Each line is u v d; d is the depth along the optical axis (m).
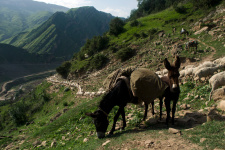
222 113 6.10
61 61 183.75
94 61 41.44
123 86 6.21
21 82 121.19
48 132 12.73
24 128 22.30
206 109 6.91
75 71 44.59
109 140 5.55
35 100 40.69
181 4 47.44
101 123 6.07
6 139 15.54
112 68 34.44
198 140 4.24
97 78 32.72
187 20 38.69
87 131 8.63
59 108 26.39
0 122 34.94
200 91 9.18
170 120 6.60
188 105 8.03
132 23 52.91
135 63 29.98
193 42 21.91
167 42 30.45
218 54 18.55
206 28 27.47
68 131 10.27
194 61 19.20
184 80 12.65
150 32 39.28
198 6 42.50
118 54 36.91
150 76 5.93
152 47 32.81
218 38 23.00
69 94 31.39
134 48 36.66
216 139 4.06
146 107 7.44
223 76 7.69
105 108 6.09
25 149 9.68
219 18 29.12
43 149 8.47
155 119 6.72
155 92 5.82
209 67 10.58
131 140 5.11
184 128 5.61
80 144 6.70
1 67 138.88
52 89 40.53
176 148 4.11
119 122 8.02
